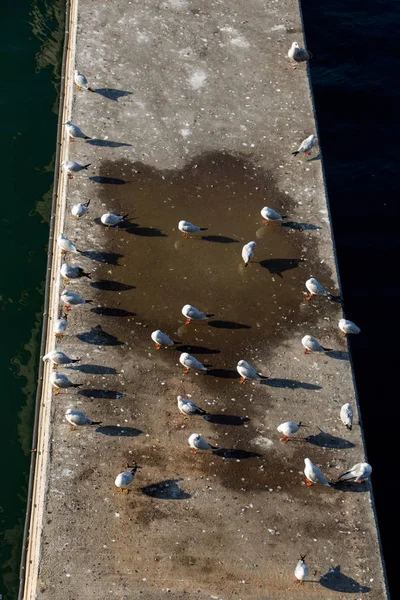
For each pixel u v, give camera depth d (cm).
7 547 1612
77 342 1653
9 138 2314
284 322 1738
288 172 2031
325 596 1361
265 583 1365
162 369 1631
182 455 1510
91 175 1959
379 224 2220
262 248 1867
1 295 1988
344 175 2331
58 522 1402
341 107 2506
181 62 2255
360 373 1925
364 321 2020
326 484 1474
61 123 2141
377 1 2795
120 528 1405
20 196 2191
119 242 1841
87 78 2170
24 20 2614
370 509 1474
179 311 1733
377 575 1395
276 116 2155
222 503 1454
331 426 1579
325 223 1933
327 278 1830
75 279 1758
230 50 2308
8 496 1678
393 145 2420
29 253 2075
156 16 2370
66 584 1335
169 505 1441
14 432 1770
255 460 1516
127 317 1708
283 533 1427
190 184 1978
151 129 2080
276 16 2430
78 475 1464
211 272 1811
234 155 2052
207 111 2141
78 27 2294
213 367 1645
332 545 1421
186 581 1355
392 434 1830
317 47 2666
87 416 1543
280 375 1647
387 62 2634
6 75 2458
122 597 1330
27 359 1888
